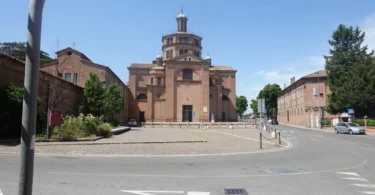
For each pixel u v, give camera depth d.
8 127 20.91
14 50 67.31
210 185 8.62
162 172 10.61
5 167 10.70
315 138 30.75
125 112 74.38
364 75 47.69
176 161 13.51
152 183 8.77
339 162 13.66
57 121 20.98
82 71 51.81
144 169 11.18
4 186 7.91
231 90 79.75
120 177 9.56
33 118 3.63
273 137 29.94
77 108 37.72
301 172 10.91
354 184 8.88
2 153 14.60
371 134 38.56
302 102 68.06
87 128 24.75
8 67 22.88
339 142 25.81
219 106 75.38
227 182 9.05
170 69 72.19
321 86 64.94
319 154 16.94
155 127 54.84
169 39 79.75
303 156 15.95
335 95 52.03
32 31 3.68
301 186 8.57
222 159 14.47
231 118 78.38
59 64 50.12
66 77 51.44
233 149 19.11
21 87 23.27
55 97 29.88
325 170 11.38
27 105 3.60
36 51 3.69
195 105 72.06
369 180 9.48
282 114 92.81
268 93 103.31
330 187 8.46
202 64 72.88
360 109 48.91
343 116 50.91
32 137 3.62
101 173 10.19
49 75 29.36
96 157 14.43
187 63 72.56
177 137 27.98
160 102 74.56
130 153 16.08
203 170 11.16
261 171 11.06
